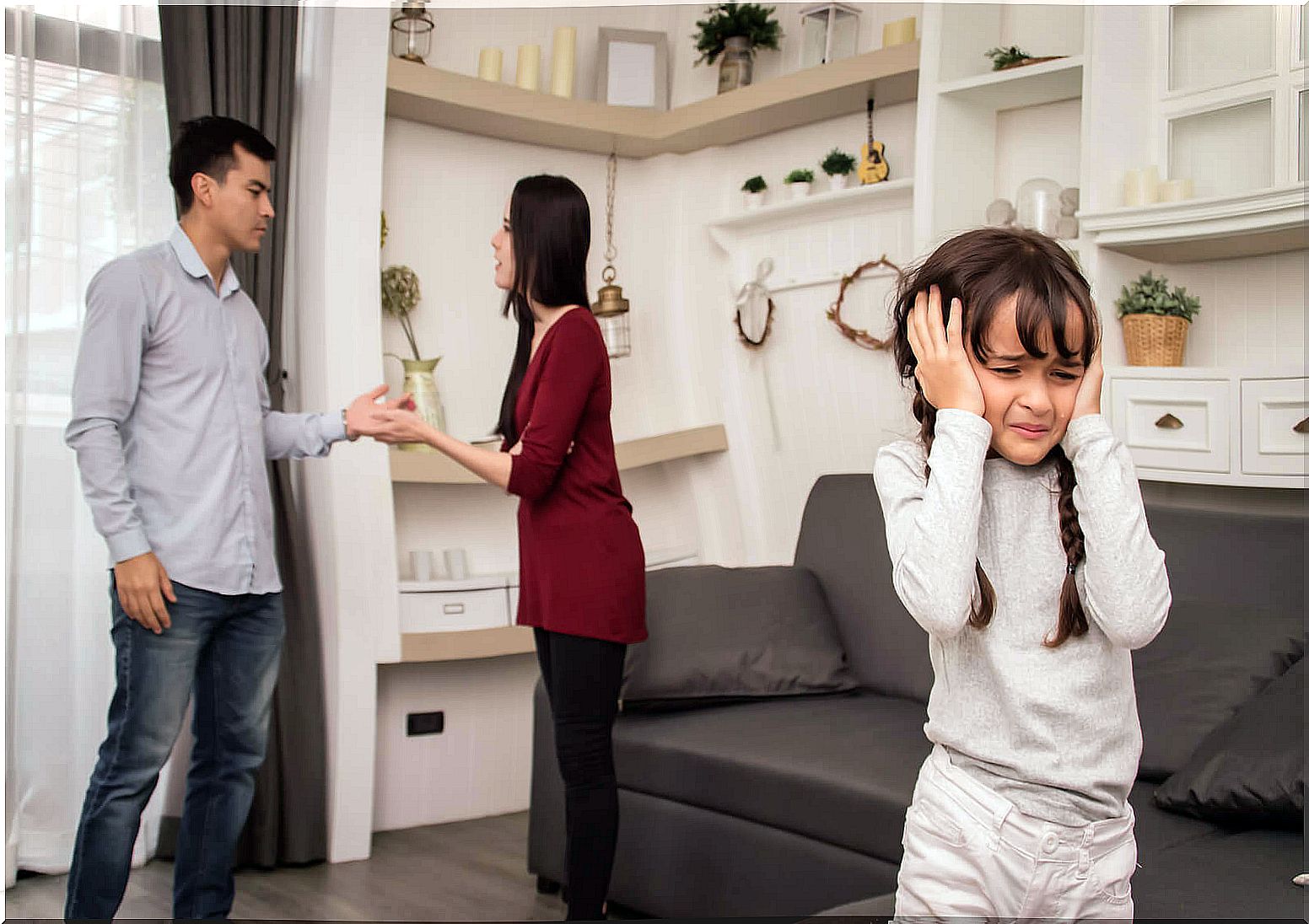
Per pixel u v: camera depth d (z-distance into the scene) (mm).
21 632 2604
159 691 2182
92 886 2143
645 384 3797
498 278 2229
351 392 2955
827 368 3416
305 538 3002
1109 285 2566
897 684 2650
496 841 3064
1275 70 2371
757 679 2598
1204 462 2373
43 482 2639
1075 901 1143
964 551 1129
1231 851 1630
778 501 3625
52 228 2650
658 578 2770
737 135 3559
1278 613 2039
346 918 2467
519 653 3168
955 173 2869
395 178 3340
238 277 2850
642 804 2430
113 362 2125
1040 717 1153
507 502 3527
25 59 2582
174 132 2758
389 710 3188
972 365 1190
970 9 2914
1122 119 2551
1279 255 2566
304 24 3053
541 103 3328
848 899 2027
